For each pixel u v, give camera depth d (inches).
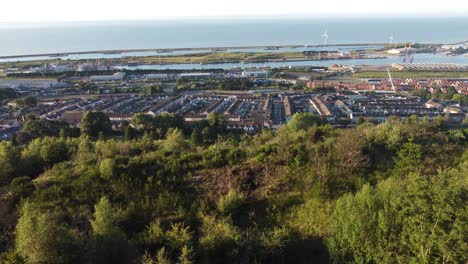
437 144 2444.6
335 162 2175.2
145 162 2223.2
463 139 2918.3
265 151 2353.6
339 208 1604.3
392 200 1419.8
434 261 1272.1
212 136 4411.9
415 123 3376.0
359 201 1519.4
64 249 1310.3
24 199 1950.1
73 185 2058.3
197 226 1801.2
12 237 1631.4
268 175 2149.4
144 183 2074.3
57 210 1841.8
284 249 1659.7
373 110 7135.8
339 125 6156.5
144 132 4704.7
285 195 2007.9
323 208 1889.8
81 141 3090.6
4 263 1336.1
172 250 1595.7
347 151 2204.7
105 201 1647.4
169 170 2175.2
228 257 1578.5
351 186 2017.7
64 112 6756.9
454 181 1355.8
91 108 7352.4
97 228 1535.4
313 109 7313.0
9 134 5580.7
